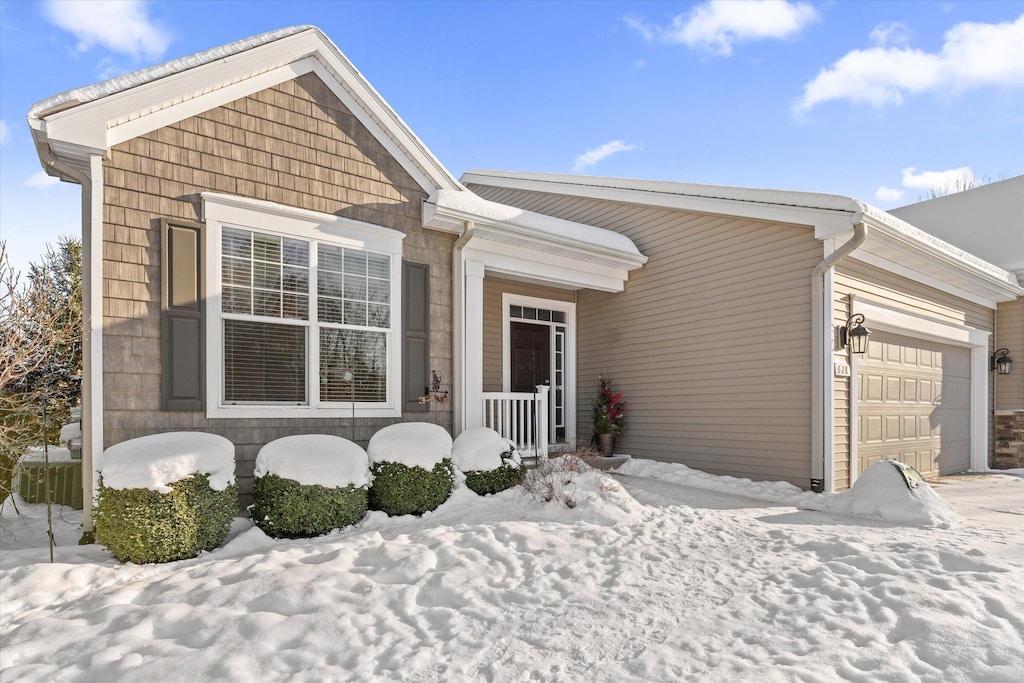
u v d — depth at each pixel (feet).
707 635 10.25
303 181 20.29
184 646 9.73
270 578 12.26
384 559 13.62
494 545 14.26
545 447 25.77
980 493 25.29
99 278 16.02
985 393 35.40
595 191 33.30
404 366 22.34
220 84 18.39
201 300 17.70
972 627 10.04
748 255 26.25
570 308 34.65
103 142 16.01
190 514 14.10
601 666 9.25
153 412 16.74
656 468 27.73
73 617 10.88
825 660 9.20
